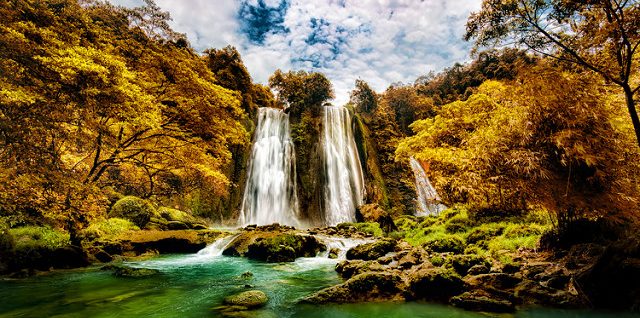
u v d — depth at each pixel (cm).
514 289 590
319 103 4584
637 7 526
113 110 842
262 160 3409
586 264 647
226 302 606
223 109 1295
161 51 1174
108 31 1126
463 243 1064
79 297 650
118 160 1180
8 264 833
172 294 679
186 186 1470
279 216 3278
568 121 633
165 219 1834
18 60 639
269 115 3831
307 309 564
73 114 742
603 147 645
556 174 688
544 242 835
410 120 5175
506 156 716
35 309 573
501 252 877
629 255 515
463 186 941
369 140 4262
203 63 1299
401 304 580
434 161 1441
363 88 5044
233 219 2978
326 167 3672
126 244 1263
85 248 1084
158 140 1298
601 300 527
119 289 717
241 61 4203
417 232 1584
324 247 1338
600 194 672
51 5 849
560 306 535
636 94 679
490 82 1205
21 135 629
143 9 1148
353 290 618
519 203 856
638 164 675
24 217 916
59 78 666
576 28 614
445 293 598
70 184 753
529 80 662
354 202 3681
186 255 1304
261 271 955
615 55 609
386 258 895
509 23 635
